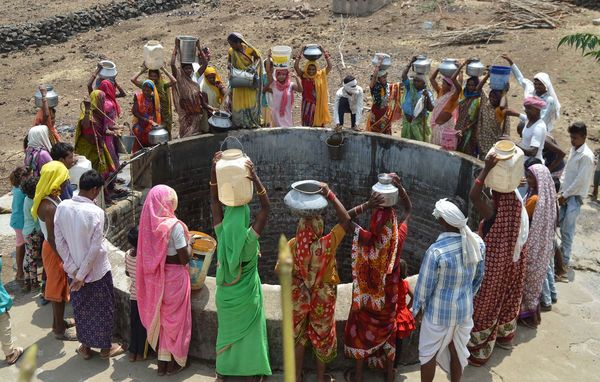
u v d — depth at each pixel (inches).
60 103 550.3
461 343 198.2
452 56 605.9
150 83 335.6
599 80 535.2
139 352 221.1
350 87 347.6
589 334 240.2
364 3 740.7
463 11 719.7
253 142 357.7
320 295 200.2
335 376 217.6
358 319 205.9
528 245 234.7
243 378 212.5
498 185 207.5
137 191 319.6
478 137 319.0
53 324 236.7
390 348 206.8
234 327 205.0
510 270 215.5
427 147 326.3
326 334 203.9
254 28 722.2
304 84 370.3
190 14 797.9
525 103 282.4
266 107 374.6
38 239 260.5
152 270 207.6
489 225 213.3
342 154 357.4
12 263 290.7
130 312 225.0
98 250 208.8
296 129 359.6
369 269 199.5
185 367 219.5
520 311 242.8
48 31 711.7
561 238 287.1
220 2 831.1
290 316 49.6
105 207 296.0
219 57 644.1
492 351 228.1
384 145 345.1
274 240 387.2
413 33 676.7
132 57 659.4
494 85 311.4
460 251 189.3
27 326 242.8
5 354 222.1
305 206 191.3
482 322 215.9
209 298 222.7
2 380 214.2
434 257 188.5
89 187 208.8
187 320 213.2
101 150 305.3
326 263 197.5
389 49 637.3
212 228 370.9
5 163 443.5
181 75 345.1
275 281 396.5
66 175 222.2
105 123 304.0
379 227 196.1
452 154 314.8
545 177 238.2
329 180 366.9
